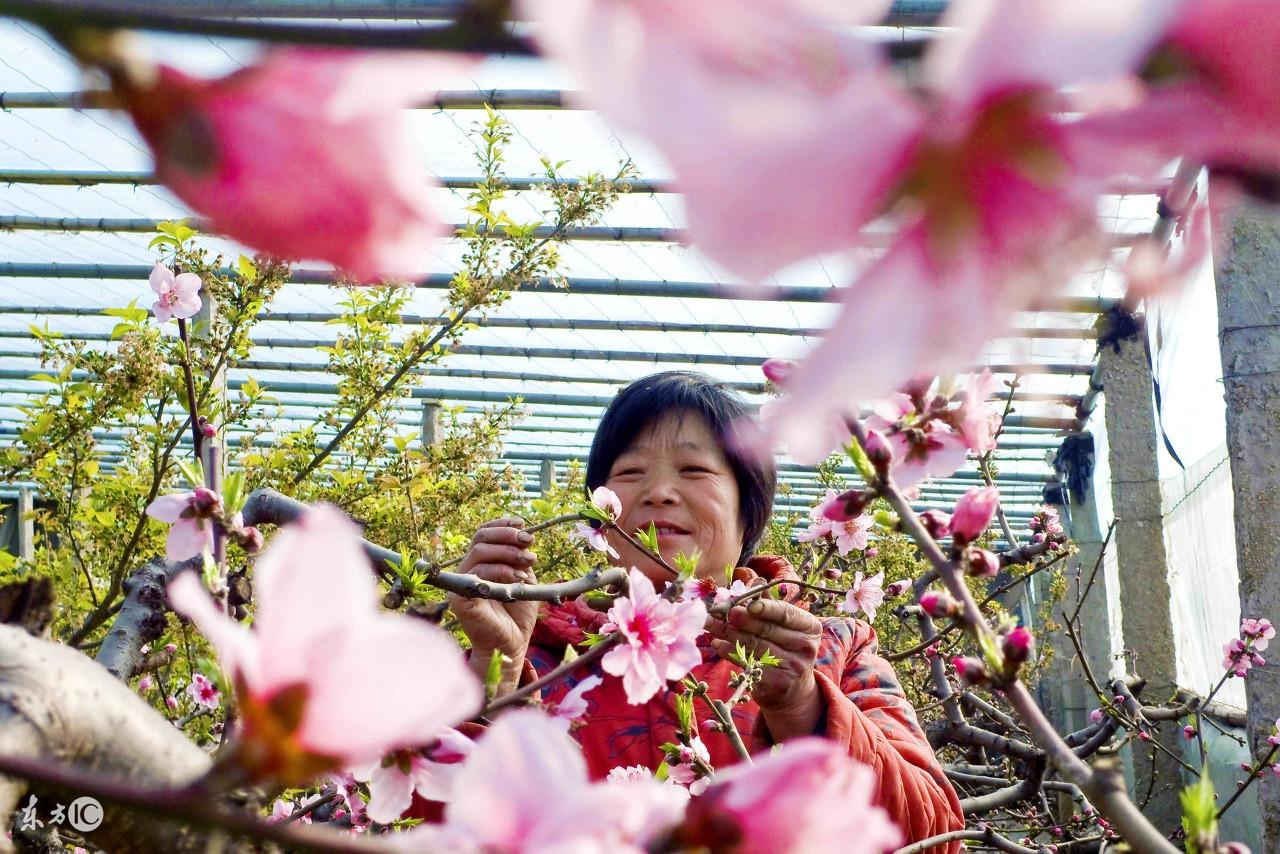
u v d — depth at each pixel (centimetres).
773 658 158
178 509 97
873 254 22
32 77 492
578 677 183
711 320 747
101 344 899
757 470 209
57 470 405
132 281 763
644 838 35
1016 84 20
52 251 705
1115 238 22
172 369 381
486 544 160
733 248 20
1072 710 830
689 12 19
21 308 801
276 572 29
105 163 592
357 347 445
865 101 20
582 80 19
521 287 677
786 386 21
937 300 22
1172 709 484
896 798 155
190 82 26
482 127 508
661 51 19
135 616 151
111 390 355
